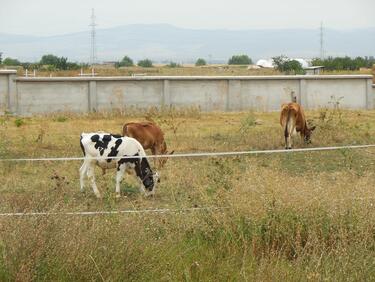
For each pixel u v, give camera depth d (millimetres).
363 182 9875
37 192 11812
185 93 31344
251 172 11109
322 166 15758
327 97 32781
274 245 8328
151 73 62250
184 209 9352
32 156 17500
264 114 29375
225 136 22000
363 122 26109
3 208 9727
